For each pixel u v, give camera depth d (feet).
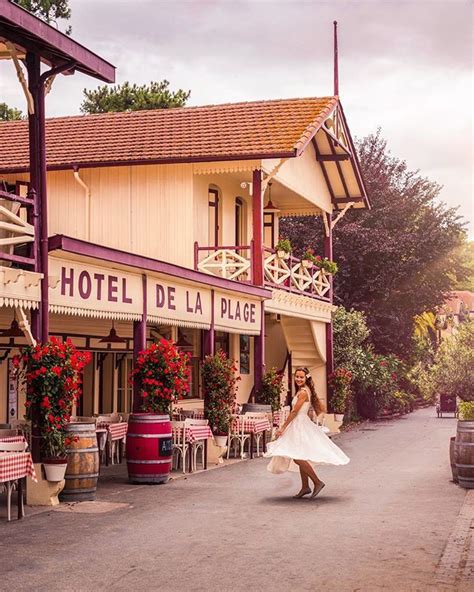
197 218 79.41
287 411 75.36
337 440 83.61
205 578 28.48
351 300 125.49
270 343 99.19
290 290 83.61
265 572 29.30
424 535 35.37
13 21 39.14
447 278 128.77
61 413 42.91
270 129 78.43
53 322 65.98
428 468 59.06
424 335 154.10
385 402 118.11
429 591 26.96
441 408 124.98
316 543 33.83
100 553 32.04
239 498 45.32
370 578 28.50
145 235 78.69
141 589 27.17
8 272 40.19
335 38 91.76
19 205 43.39
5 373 62.90
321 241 123.65
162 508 42.06
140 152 77.30
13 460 38.22
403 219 128.06
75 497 44.04
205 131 79.92
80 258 46.26
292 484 50.90
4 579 28.32
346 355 111.14
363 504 43.24
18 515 39.09
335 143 90.68
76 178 78.18
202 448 65.82
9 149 83.10
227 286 65.31
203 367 63.67
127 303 51.83
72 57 43.21
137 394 53.67
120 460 63.98
